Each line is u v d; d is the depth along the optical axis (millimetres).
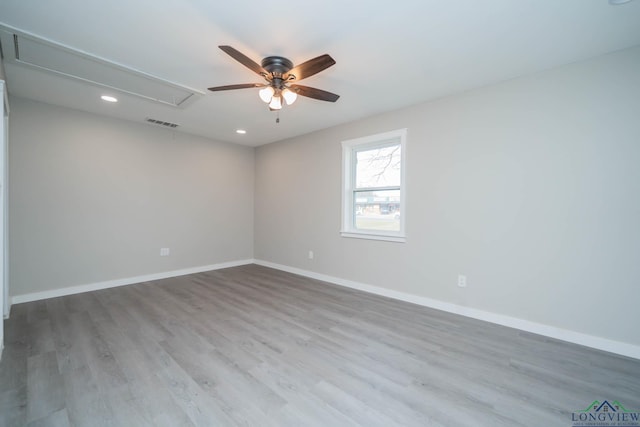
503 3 1845
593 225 2484
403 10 1918
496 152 2986
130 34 2209
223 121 4340
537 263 2752
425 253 3510
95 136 4055
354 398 1793
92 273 4062
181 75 2875
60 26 2109
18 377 1969
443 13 1943
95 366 2115
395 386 1916
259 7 1903
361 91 3217
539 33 2150
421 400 1778
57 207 3771
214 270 5422
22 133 3504
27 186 3547
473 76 2850
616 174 2387
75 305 3426
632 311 2322
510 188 2900
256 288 4230
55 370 2057
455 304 3264
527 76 2809
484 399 1794
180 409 1681
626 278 2346
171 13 1969
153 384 1911
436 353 2354
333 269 4559
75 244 3918
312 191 4910
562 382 1973
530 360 2254
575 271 2564
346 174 4398
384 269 3912
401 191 3723
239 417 1621
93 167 4051
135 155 4438
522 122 2834
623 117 2355
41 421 1575
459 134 3240
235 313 3207
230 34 2201
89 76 2887
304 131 4879
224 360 2217
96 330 2729
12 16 1989
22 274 3525
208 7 1906
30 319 2984
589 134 2498
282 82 2498
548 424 1592
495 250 2994
